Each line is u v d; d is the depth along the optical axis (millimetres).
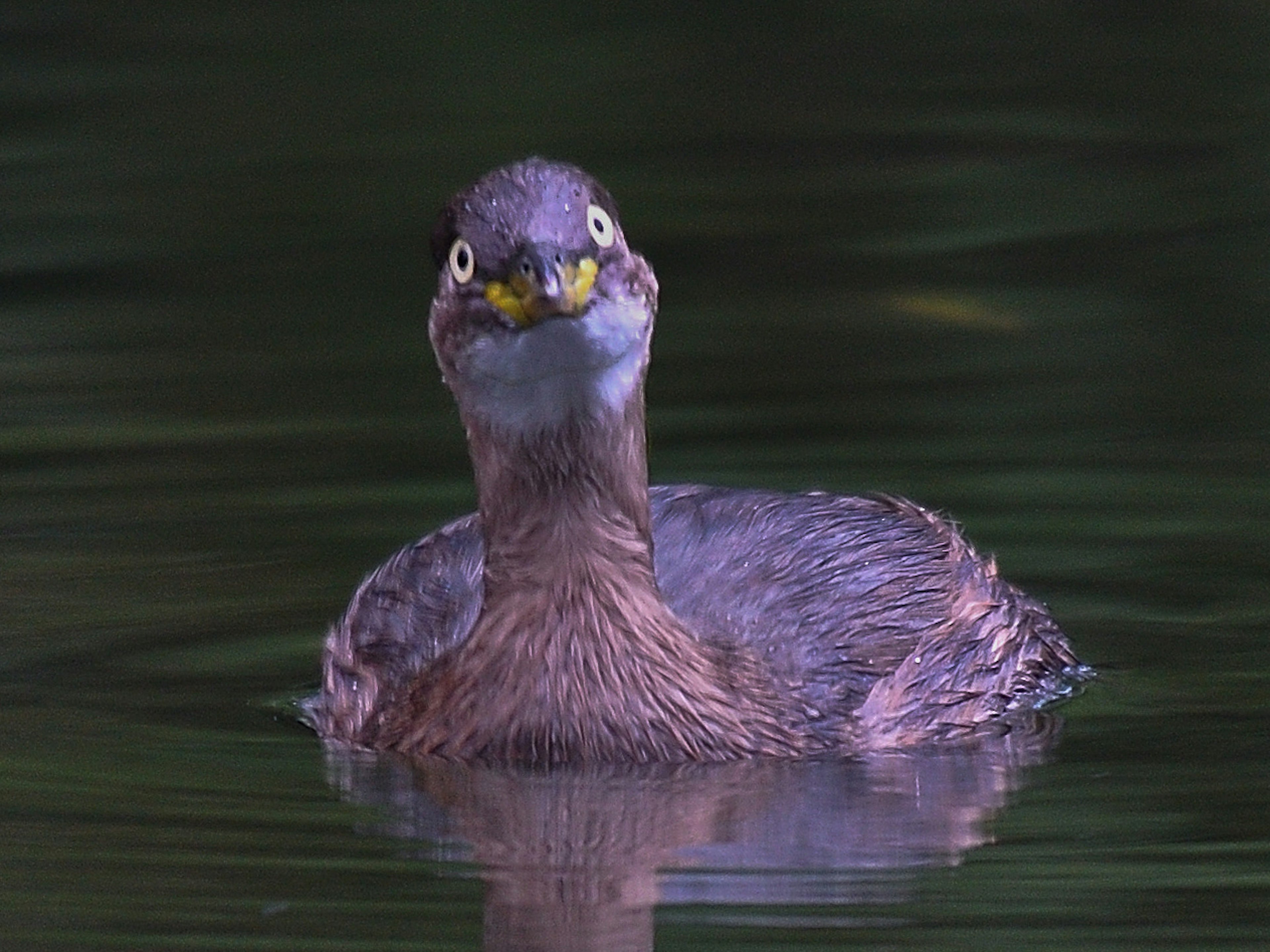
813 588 13273
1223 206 20812
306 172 22047
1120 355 18234
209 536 15547
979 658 13203
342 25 25031
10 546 15320
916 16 25312
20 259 20656
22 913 10047
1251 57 24031
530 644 11953
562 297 11039
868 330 18875
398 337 19188
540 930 9859
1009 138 22438
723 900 10211
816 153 22344
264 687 13422
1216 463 16391
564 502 11852
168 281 20312
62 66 24344
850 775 11938
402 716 12422
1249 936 9773
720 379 18016
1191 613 14406
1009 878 10445
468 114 23109
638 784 11742
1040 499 15930
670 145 22438
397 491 16266
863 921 9953
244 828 11125
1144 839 10906
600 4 25312
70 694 13172
